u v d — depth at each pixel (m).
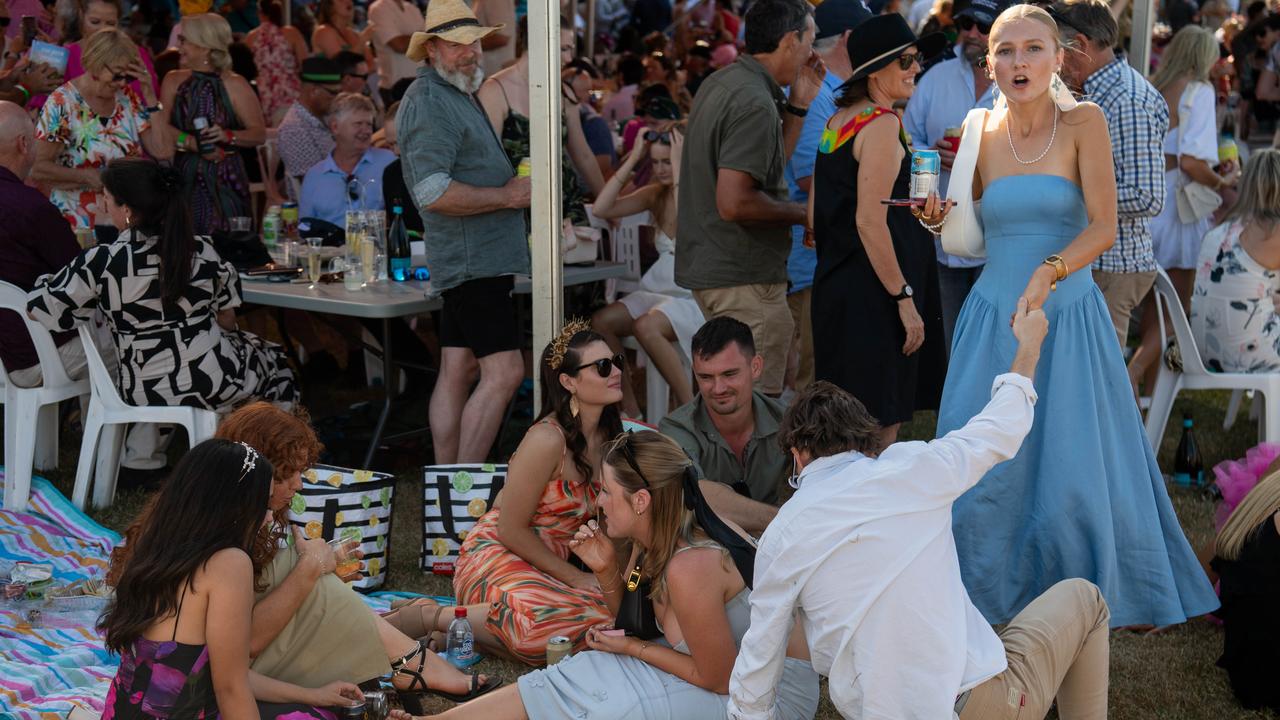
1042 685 2.75
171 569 2.55
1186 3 11.94
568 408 3.77
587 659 3.04
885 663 2.52
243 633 2.62
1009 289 3.54
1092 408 3.50
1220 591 3.64
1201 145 6.29
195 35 6.89
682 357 5.82
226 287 5.09
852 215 3.91
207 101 6.82
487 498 4.44
